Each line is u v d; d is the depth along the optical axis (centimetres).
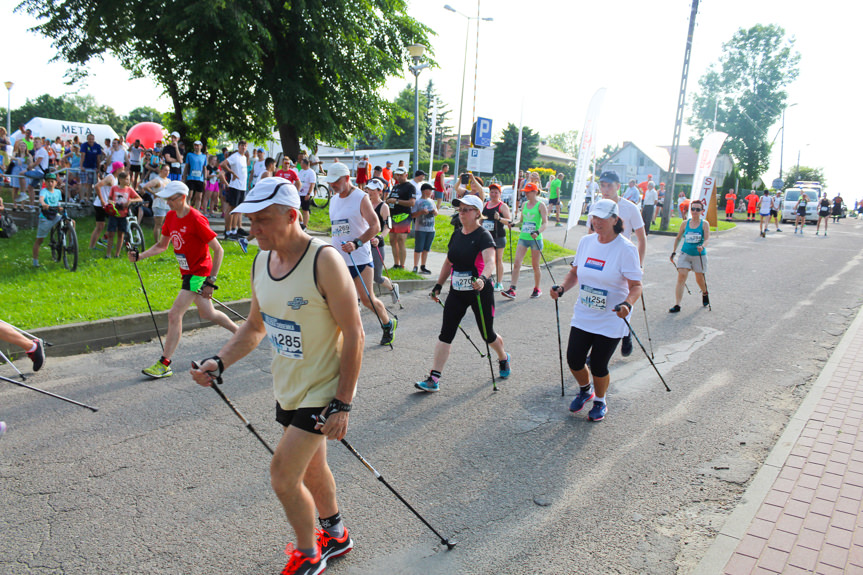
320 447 301
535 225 1005
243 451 440
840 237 2478
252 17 1705
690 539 343
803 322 879
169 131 2198
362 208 679
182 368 621
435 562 318
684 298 1054
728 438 480
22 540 328
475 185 1139
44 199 991
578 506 376
